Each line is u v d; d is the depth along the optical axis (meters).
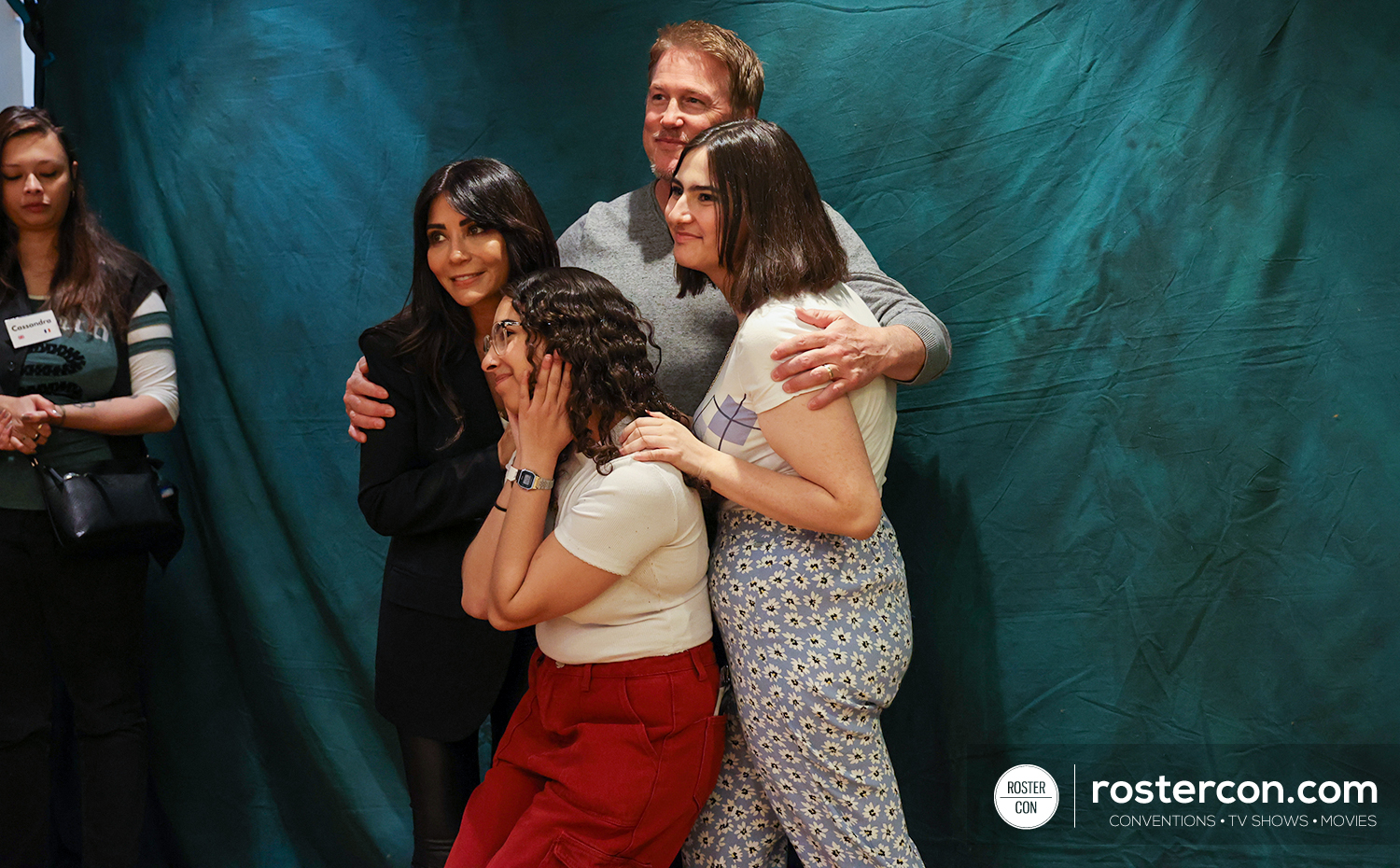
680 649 1.65
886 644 1.68
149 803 2.67
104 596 2.34
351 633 2.55
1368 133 2.01
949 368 2.25
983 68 2.21
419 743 1.97
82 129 2.70
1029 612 2.21
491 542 1.73
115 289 2.39
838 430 1.58
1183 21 2.10
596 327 1.63
